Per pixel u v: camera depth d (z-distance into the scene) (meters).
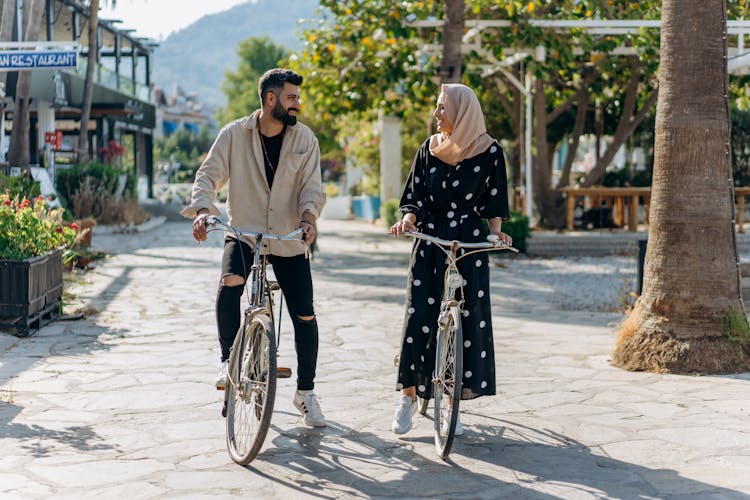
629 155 24.78
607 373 6.47
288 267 4.85
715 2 6.48
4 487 3.95
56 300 8.88
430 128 15.55
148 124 38.69
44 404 5.46
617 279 13.03
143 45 38.50
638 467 4.30
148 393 5.77
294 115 4.69
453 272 4.57
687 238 6.48
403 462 4.38
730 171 6.57
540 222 20.12
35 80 25.30
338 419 5.19
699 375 6.30
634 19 16.78
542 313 9.67
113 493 3.89
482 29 16.86
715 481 4.09
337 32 17.28
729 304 6.49
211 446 4.62
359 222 31.75
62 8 28.62
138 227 25.31
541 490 3.97
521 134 20.77
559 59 16.83
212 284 12.21
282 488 3.98
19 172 14.41
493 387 4.77
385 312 9.72
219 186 4.87
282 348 7.42
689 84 6.48
